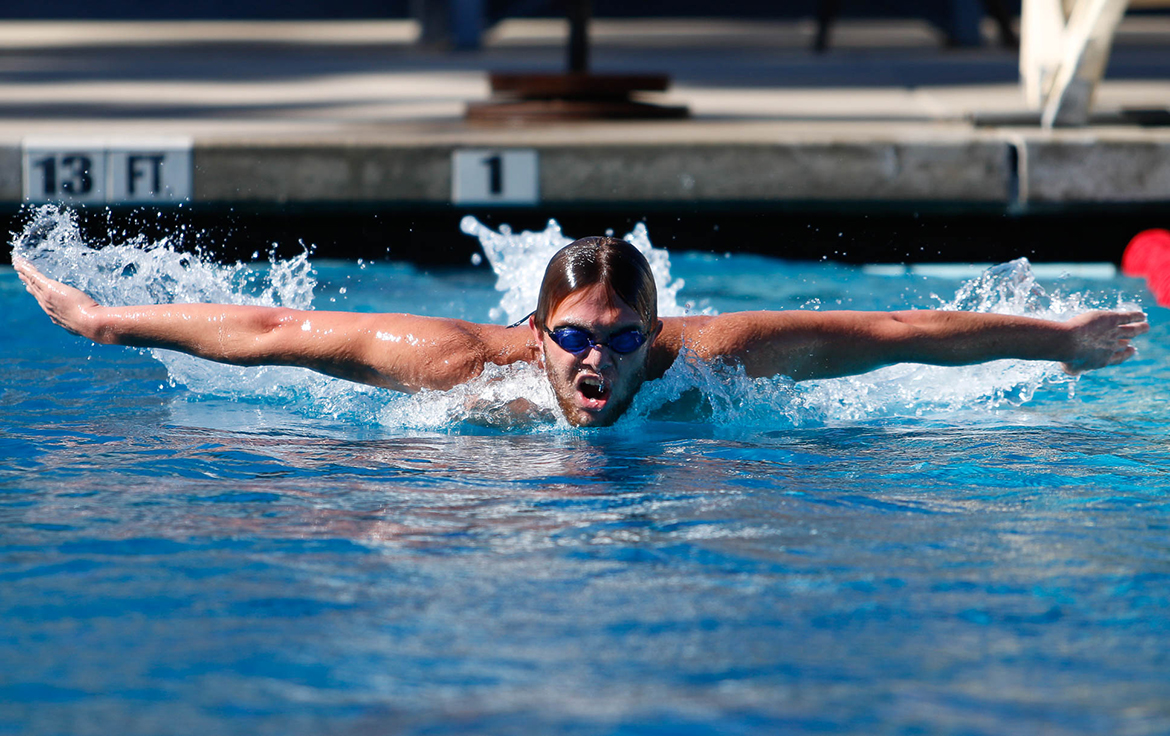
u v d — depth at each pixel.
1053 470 8.91
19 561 6.72
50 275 12.27
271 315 10.84
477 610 6.08
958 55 36.69
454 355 10.41
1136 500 8.13
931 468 8.96
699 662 5.46
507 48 41.69
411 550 7.00
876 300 15.95
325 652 5.55
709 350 10.60
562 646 5.63
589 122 21.47
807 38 45.19
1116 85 26.61
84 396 11.29
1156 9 52.19
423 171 18.64
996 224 19.53
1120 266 19.50
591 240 9.83
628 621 5.94
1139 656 5.54
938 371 11.96
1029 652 5.59
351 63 35.75
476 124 21.31
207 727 4.81
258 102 25.23
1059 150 18.75
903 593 6.34
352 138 18.73
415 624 5.89
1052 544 7.18
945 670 5.38
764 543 7.18
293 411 10.87
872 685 5.23
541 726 4.82
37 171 18.14
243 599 6.20
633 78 22.22
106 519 7.50
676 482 8.52
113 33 47.84
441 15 41.44
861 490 8.36
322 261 19.33
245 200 18.55
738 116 22.53
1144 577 6.58
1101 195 18.81
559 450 9.47
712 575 6.61
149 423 10.24
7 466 8.73
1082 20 18.89
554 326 9.51
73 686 5.19
